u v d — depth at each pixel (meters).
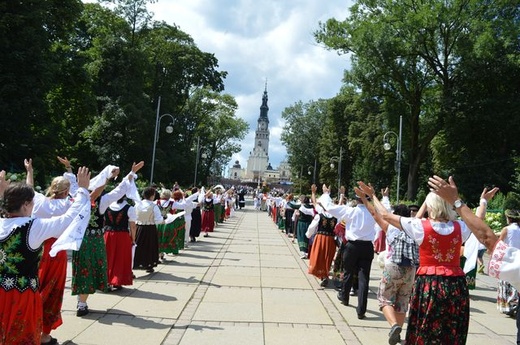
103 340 4.96
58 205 4.70
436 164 40.69
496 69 28.67
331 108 61.56
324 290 8.23
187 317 6.02
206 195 16.48
